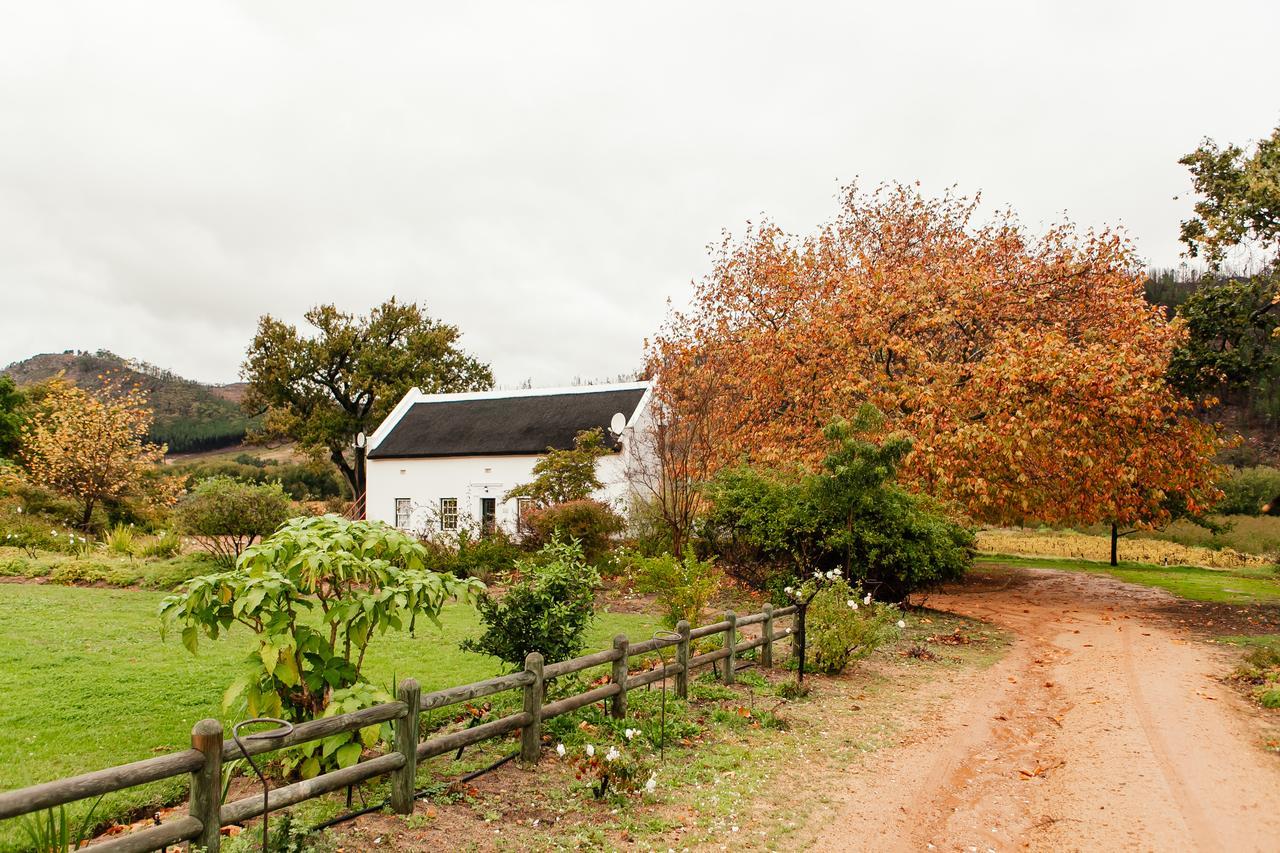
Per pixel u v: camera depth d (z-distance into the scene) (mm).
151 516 29344
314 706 5738
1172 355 17734
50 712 7148
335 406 49531
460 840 5008
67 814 4980
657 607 14953
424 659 9922
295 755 5656
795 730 7824
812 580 12359
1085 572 25859
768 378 23281
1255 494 40531
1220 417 54094
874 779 6582
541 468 23188
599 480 25500
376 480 33375
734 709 8445
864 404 14945
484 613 8250
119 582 15406
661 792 6047
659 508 21547
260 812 4348
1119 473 17641
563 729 7207
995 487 18203
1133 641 13352
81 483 27359
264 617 5797
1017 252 24422
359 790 5641
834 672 10344
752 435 23312
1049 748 7484
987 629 14516
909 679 10266
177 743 6562
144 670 8781
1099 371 17062
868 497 14445
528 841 5066
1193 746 7402
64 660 9062
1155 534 38031
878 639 10305
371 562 5590
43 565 16703
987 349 20719
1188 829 5539
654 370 29750
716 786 6250
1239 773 6668
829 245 27391
